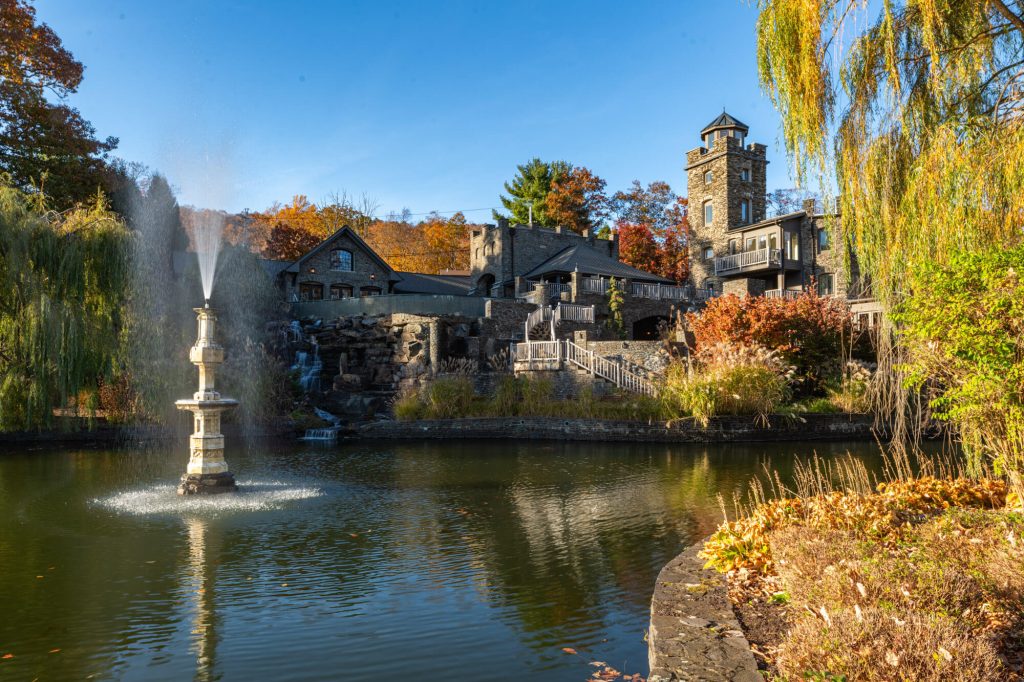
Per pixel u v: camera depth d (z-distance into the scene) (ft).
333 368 108.78
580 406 70.90
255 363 81.66
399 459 55.16
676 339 84.12
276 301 120.06
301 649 17.19
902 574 13.30
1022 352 19.56
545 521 31.45
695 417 62.34
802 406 65.00
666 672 11.23
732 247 146.30
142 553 26.43
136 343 66.90
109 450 61.77
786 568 15.30
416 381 89.25
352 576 23.29
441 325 101.30
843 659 10.38
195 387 72.84
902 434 29.12
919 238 24.16
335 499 37.40
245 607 20.29
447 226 222.28
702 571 17.16
